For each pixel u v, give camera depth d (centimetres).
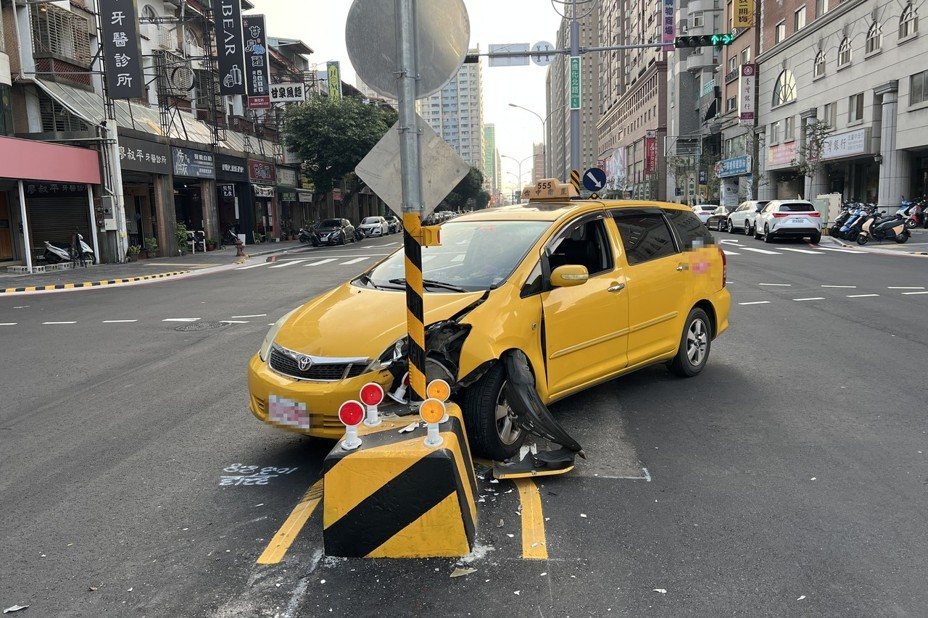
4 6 2211
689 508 387
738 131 5281
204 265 2400
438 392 369
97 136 2370
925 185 3164
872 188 3562
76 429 568
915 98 3009
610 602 298
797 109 4191
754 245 2527
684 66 6938
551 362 488
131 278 1917
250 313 1182
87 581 329
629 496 404
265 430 548
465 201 10369
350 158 4253
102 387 707
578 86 2194
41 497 430
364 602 302
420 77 399
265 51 3388
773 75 4553
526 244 506
